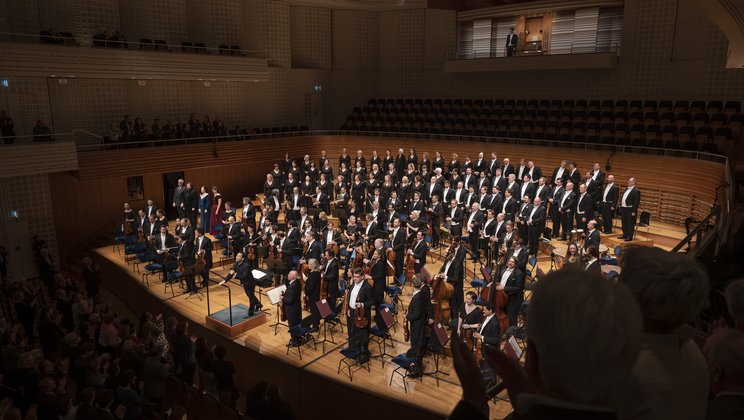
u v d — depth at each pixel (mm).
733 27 11016
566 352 1017
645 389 1448
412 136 27281
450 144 25531
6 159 18141
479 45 29453
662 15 23219
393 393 10492
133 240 18594
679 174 18594
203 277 15914
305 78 31062
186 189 21281
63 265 21188
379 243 13594
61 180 20688
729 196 10375
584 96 26047
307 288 12812
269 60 29875
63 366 9734
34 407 8523
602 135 21750
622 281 1554
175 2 26375
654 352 1491
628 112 22562
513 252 12805
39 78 21828
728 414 1651
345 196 20953
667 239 16875
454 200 17500
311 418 11484
